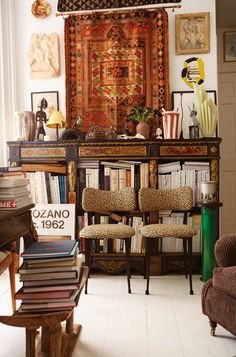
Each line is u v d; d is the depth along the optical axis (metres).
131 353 1.73
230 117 4.35
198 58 3.21
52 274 1.41
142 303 2.36
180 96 3.22
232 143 4.35
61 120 3.14
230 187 4.36
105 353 1.73
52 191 3.10
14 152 3.08
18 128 3.14
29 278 1.40
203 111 2.95
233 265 1.83
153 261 2.98
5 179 1.55
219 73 4.35
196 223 3.00
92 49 3.28
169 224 2.73
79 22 3.28
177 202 2.87
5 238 1.46
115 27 3.24
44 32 3.36
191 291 2.53
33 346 1.33
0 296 2.52
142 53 3.23
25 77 3.40
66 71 3.28
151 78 3.22
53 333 1.30
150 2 3.22
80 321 2.09
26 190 1.76
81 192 3.10
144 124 3.07
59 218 3.05
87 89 3.29
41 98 3.37
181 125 3.22
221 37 4.33
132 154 2.96
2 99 3.33
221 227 4.36
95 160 3.05
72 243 1.63
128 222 3.02
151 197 2.87
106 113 3.28
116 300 2.42
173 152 2.93
